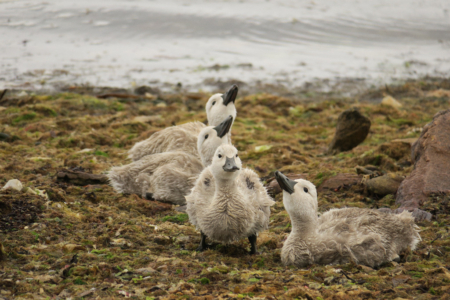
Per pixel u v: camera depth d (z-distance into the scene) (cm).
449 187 3120
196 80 7631
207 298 1994
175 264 2348
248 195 2600
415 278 2172
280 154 4584
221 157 2456
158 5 11169
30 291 2038
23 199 2975
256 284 2097
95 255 2397
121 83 7288
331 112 6344
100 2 11162
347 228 2378
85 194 3338
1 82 6931
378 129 5538
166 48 9188
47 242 2539
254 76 7906
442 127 3525
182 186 3366
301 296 2011
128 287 2106
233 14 10906
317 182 3597
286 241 2442
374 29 10662
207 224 2506
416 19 11438
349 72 8206
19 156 4253
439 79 7950
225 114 3822
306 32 10338
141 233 2766
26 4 10850
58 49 8694
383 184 3400
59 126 5231
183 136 3869
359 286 2097
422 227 2786
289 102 6656
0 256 2278
